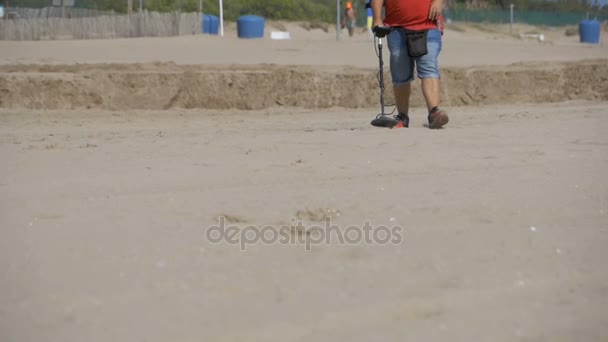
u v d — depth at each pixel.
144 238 10.48
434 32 24.83
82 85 35.28
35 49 65.88
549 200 12.86
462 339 7.13
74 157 18.25
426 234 10.70
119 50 65.94
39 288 8.42
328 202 12.86
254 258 9.53
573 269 9.13
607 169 15.90
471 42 91.62
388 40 25.39
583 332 7.31
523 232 10.81
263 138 21.53
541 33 161.75
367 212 12.13
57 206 12.60
